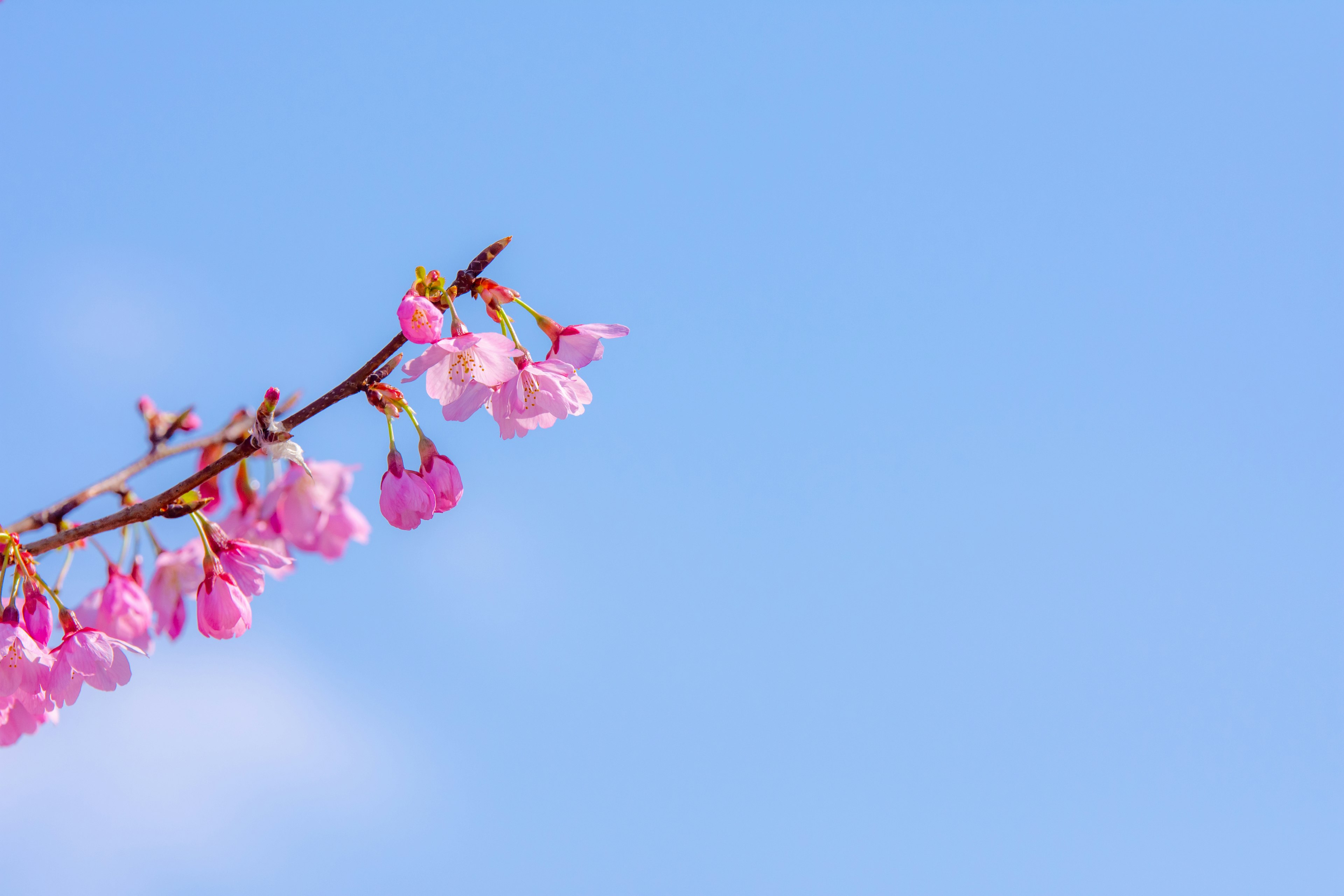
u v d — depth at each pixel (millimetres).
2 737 1170
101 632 1154
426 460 1160
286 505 1240
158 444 1217
